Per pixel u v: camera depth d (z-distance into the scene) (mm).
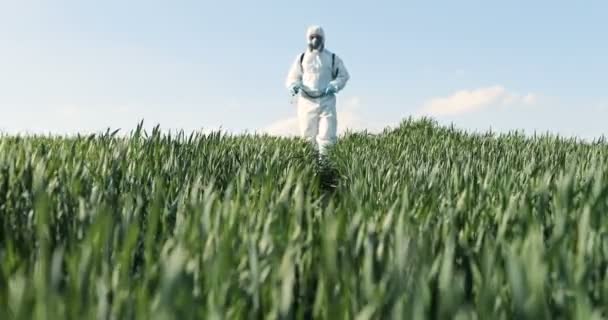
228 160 5656
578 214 2123
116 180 3646
